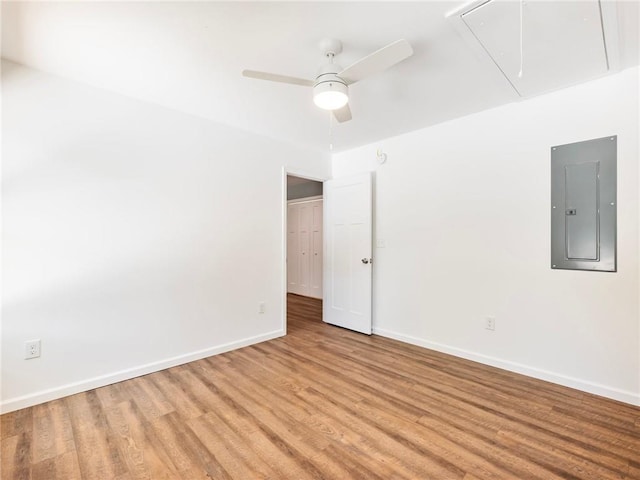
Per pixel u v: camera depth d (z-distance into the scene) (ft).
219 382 8.15
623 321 7.12
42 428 6.17
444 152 10.16
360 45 6.18
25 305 6.96
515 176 8.67
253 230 11.16
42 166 7.15
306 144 12.53
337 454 5.48
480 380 8.21
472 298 9.53
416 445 5.70
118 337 8.21
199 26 5.61
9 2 4.93
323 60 6.68
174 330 9.23
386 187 11.84
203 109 9.23
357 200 12.42
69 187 7.50
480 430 6.11
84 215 7.72
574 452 5.48
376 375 8.54
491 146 9.12
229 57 6.59
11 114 6.79
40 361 7.13
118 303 8.22
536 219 8.33
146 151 8.71
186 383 8.09
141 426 6.26
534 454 5.44
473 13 5.26
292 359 9.68
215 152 10.14
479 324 9.39
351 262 12.70
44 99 7.17
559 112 7.97
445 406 6.97
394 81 7.54
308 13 5.28
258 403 7.12
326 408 6.91
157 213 8.92
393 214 11.60
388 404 7.06
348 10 5.21
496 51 6.34
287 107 9.08
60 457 5.39
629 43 6.08
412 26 5.61
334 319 13.44
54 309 7.31
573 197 7.75
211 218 10.05
